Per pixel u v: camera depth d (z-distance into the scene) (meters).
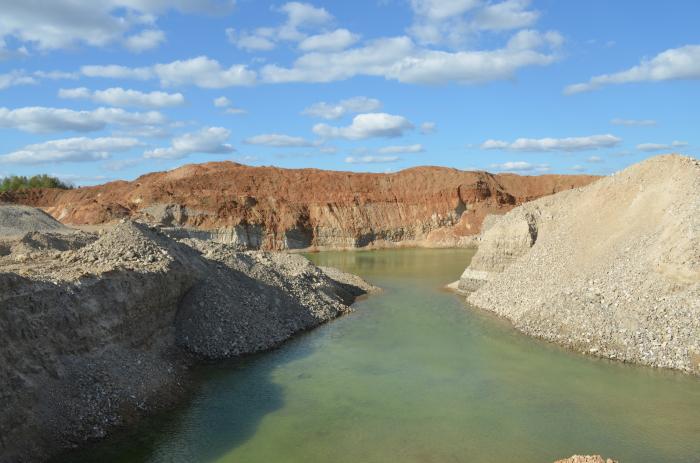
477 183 99.44
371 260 68.31
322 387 20.80
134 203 86.94
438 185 100.19
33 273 18.06
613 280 26.94
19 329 14.86
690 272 23.50
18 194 103.38
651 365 22.36
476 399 19.53
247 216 84.38
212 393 20.11
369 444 16.20
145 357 20.00
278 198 90.25
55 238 34.34
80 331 17.02
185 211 82.19
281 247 83.12
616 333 24.30
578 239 33.28
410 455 15.55
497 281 37.00
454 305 36.62
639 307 24.44
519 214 40.09
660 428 16.98
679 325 22.69
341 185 98.06
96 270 19.66
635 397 19.38
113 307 18.86
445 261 66.00
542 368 22.69
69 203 95.31
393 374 22.25
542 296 30.25
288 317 29.64
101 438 15.79
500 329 29.38
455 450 15.80
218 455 15.45
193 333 24.23
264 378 21.73
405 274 53.56
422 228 92.50
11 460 13.28
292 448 15.94
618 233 30.52
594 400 19.20
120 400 17.11
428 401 19.41
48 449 14.40
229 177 96.06
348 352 25.33
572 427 17.16
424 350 25.56
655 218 28.83
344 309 35.00
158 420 17.62
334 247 86.50
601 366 22.72
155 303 21.73
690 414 17.94
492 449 15.83
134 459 15.05
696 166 29.83
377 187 99.31
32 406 14.48
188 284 25.27
